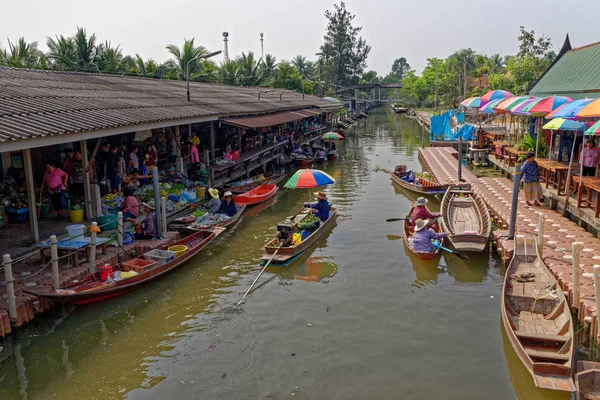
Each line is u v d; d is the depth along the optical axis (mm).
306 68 83688
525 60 33031
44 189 13531
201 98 23016
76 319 9820
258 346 8930
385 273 12297
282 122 24609
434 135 35531
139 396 7527
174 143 18609
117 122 12398
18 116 10555
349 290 11312
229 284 11695
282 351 8758
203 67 47188
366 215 17953
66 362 8453
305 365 8305
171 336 9328
